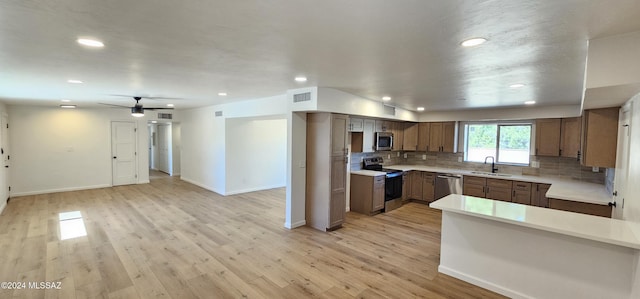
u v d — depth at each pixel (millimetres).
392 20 1655
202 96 5391
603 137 3324
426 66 2725
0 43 2156
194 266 3436
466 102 5176
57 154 7309
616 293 2375
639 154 2240
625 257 2328
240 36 1980
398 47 2172
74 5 1497
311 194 4953
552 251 2645
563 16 1539
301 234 4578
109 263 3469
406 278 3225
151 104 7102
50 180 7238
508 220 2684
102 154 7973
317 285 3053
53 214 5430
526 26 1699
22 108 6797
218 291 2910
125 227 4762
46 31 1898
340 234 4613
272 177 8336
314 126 4871
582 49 2088
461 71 2867
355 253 3881
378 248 4059
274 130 8328
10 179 6652
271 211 5852
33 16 1645
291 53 2387
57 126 7289
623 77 1772
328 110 4379
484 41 1986
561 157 5547
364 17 1622
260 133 7961
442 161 7223
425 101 5242
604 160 3326
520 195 5504
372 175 5703
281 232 4648
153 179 9469
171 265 3449
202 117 8133
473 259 3111
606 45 1823
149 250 3867
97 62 2736
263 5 1484
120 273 3234
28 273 3197
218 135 7426
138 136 8594
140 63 2787
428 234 4660
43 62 2740
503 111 5945
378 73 3080
